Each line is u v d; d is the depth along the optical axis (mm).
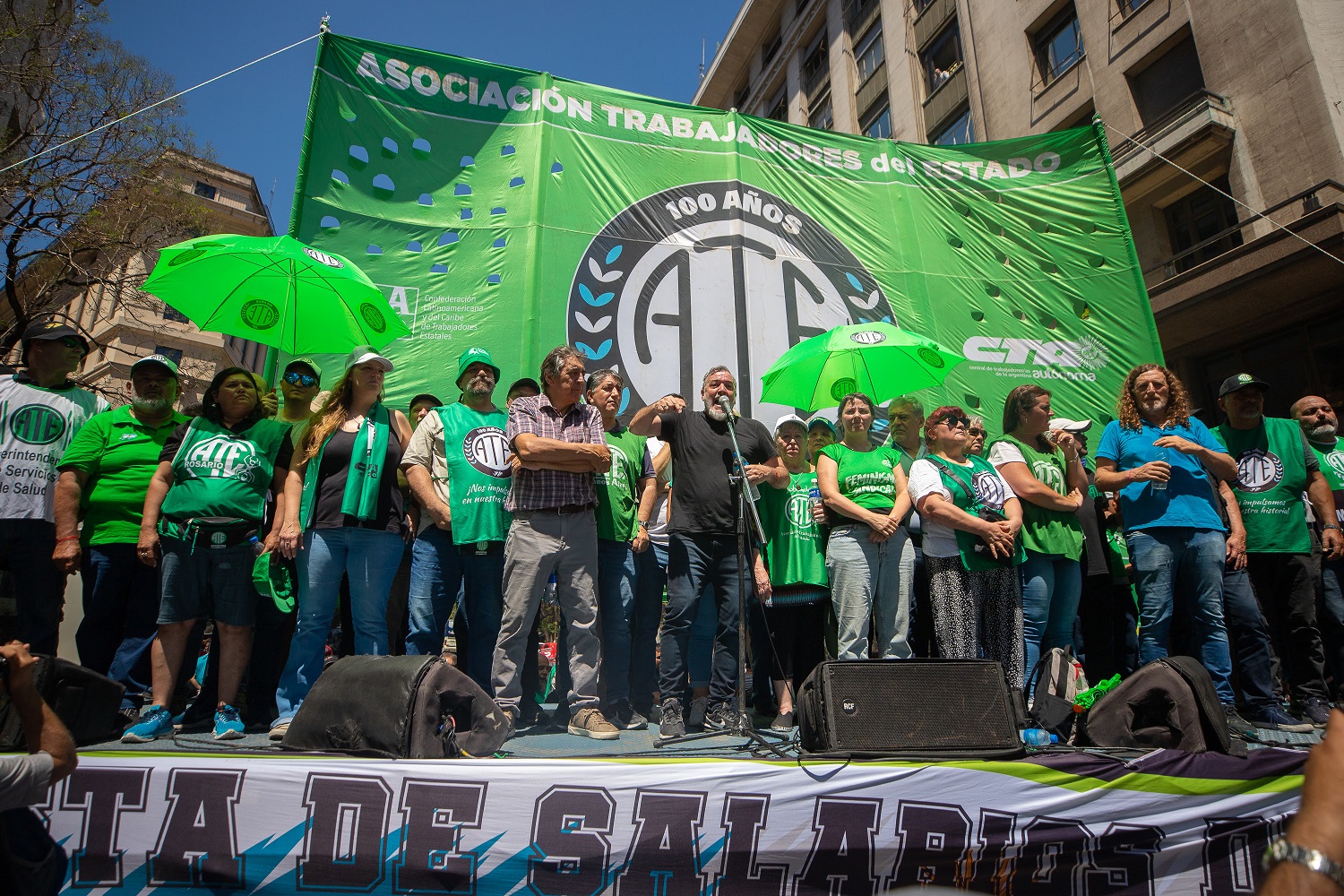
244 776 2305
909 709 2654
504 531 3408
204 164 10633
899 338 4309
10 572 3449
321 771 2314
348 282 3824
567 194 5203
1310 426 4699
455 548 3580
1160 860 2531
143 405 3473
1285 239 8859
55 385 3617
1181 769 2621
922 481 3555
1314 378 9336
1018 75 13555
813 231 5688
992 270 5945
